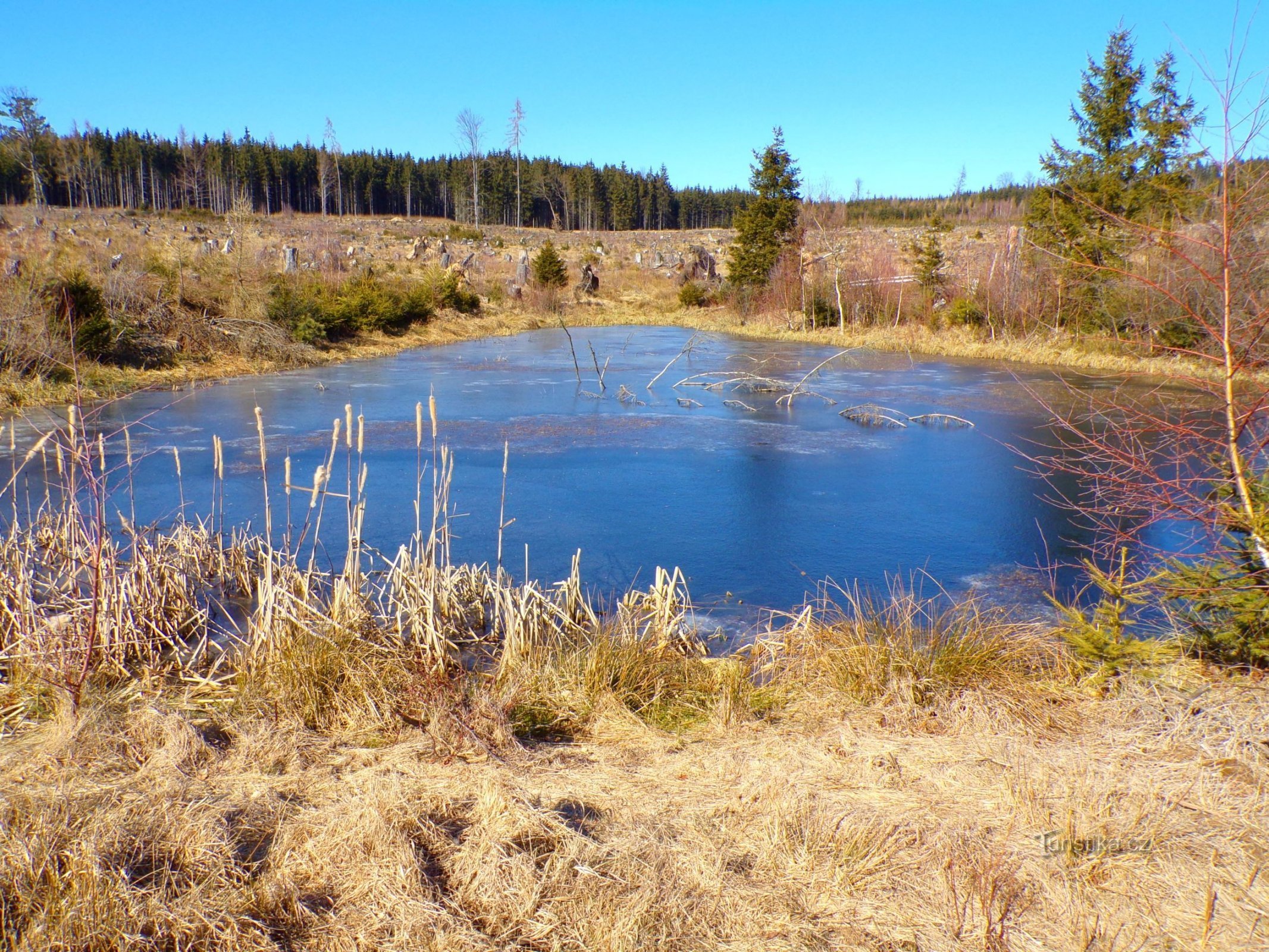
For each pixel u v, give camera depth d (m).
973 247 48.12
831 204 50.81
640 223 111.00
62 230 37.44
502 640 7.10
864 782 4.00
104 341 20.42
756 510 11.27
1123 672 5.13
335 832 3.43
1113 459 5.48
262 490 11.85
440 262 46.28
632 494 11.98
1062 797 3.75
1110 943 2.84
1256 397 5.06
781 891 3.16
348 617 6.30
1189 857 3.29
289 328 26.78
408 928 2.92
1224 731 4.28
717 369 26.30
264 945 2.86
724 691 5.32
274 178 91.88
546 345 32.75
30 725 4.70
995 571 9.09
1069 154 24.67
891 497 11.99
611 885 3.13
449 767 4.24
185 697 5.29
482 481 12.59
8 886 2.99
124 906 2.92
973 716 4.77
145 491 11.60
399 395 20.64
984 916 2.97
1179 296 5.30
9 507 10.43
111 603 5.96
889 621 6.14
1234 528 5.04
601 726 4.98
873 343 32.38
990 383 23.36
